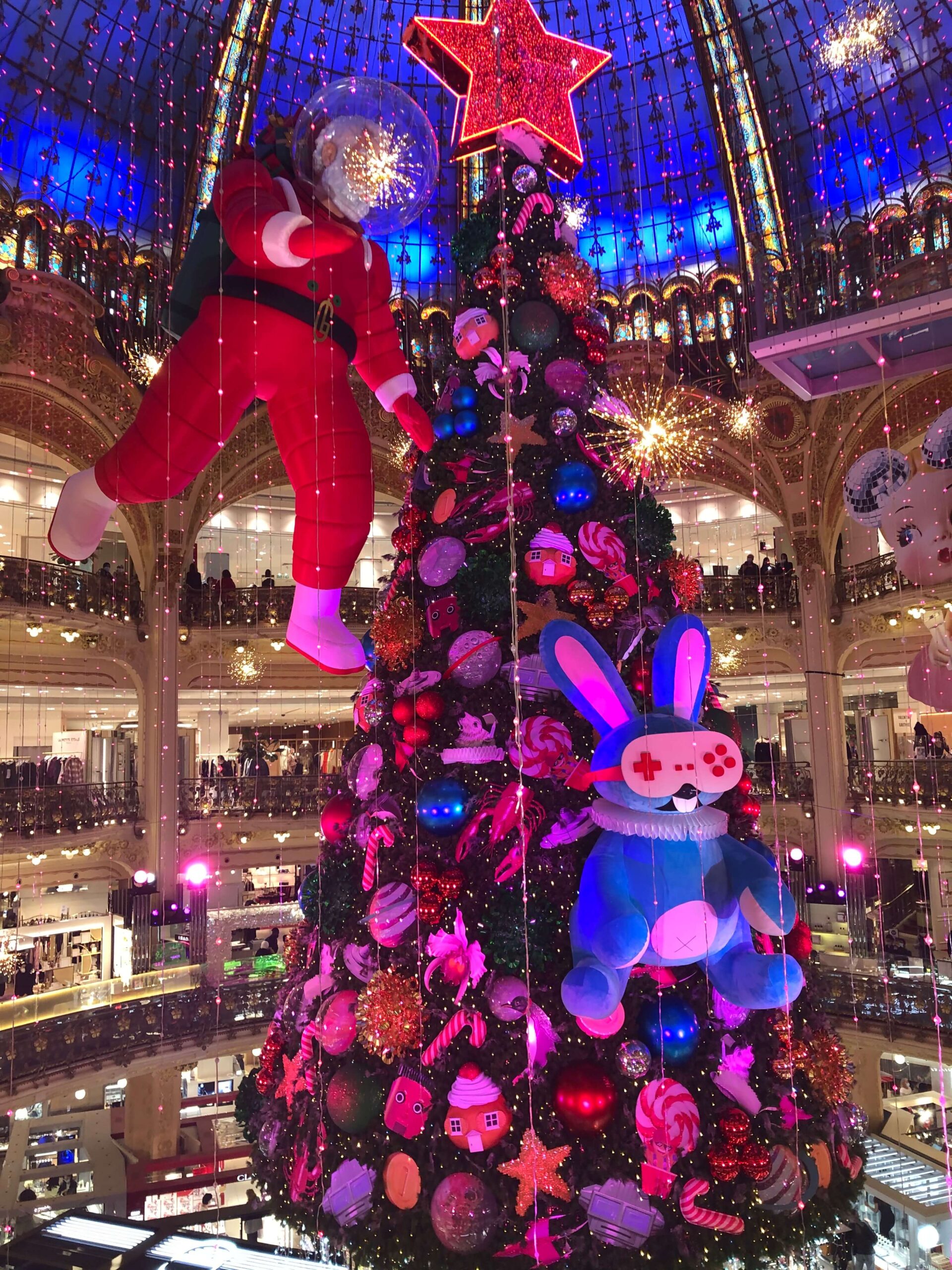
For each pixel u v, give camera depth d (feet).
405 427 12.37
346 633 12.25
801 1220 13.12
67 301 53.83
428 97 59.98
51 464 66.59
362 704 15.94
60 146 53.16
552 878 13.83
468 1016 13.16
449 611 14.83
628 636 15.08
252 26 54.44
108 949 61.62
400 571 16.24
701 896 13.30
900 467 38.19
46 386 53.06
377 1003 13.21
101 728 73.67
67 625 56.18
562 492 14.93
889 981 52.16
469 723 14.32
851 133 57.77
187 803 64.34
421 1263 12.55
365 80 10.37
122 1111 61.46
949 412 37.22
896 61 53.36
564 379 15.48
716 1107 13.20
